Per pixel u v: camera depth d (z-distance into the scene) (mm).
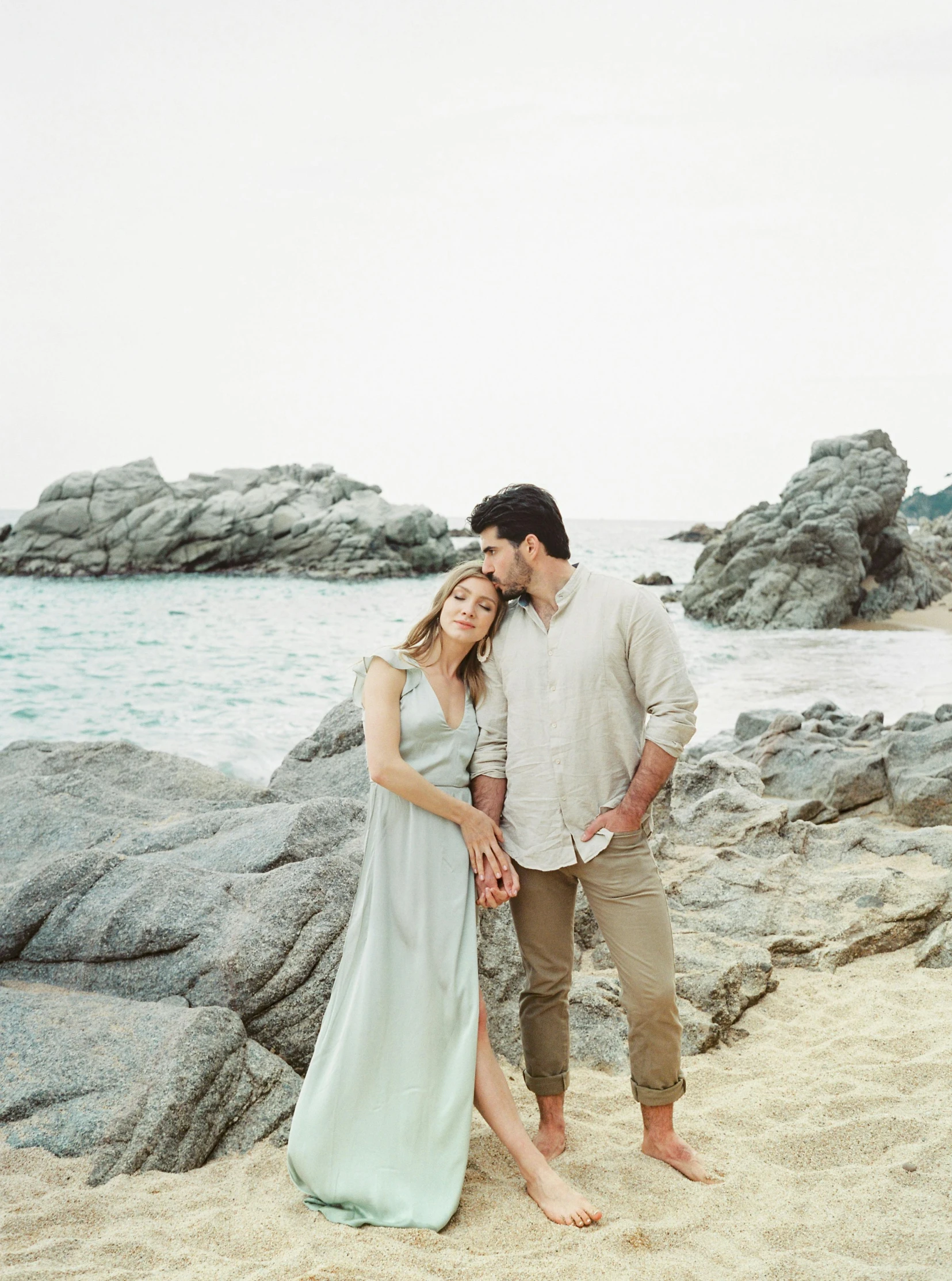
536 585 2953
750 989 4246
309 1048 3389
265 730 14141
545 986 3072
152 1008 3352
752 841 5773
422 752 2986
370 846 2980
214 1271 2398
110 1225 2629
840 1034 3963
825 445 33219
